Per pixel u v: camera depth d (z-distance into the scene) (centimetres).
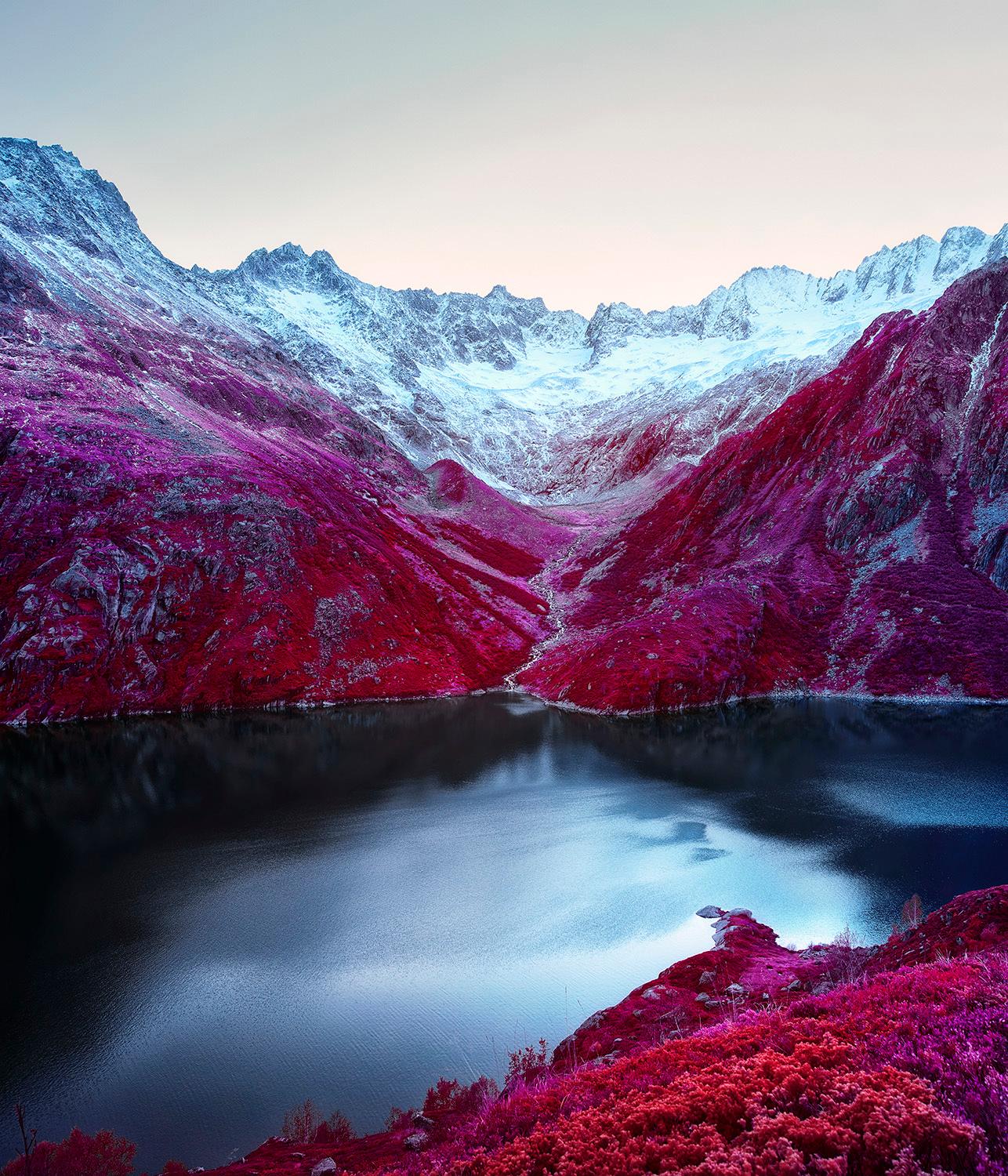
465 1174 1295
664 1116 1286
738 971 3450
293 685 10994
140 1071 3116
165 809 6556
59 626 10381
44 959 4059
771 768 7612
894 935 3234
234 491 13000
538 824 6112
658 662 10938
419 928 4325
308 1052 3197
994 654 10544
